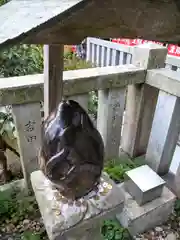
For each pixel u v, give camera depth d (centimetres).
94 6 47
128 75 145
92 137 73
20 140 132
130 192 141
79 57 375
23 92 117
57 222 86
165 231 143
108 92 148
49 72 89
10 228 134
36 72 147
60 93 96
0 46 44
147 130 177
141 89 156
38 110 129
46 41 49
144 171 142
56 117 72
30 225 136
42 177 102
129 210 133
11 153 194
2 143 154
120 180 159
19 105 121
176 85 133
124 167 168
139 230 139
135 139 175
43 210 90
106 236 131
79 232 91
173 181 164
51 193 94
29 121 129
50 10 50
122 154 186
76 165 70
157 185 132
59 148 69
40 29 45
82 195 78
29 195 150
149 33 56
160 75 141
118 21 51
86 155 71
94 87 137
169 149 159
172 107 140
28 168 143
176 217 150
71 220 87
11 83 116
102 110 159
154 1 52
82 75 133
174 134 153
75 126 70
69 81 127
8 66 133
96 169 75
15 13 59
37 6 57
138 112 164
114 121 161
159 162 160
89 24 49
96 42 348
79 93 135
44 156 73
